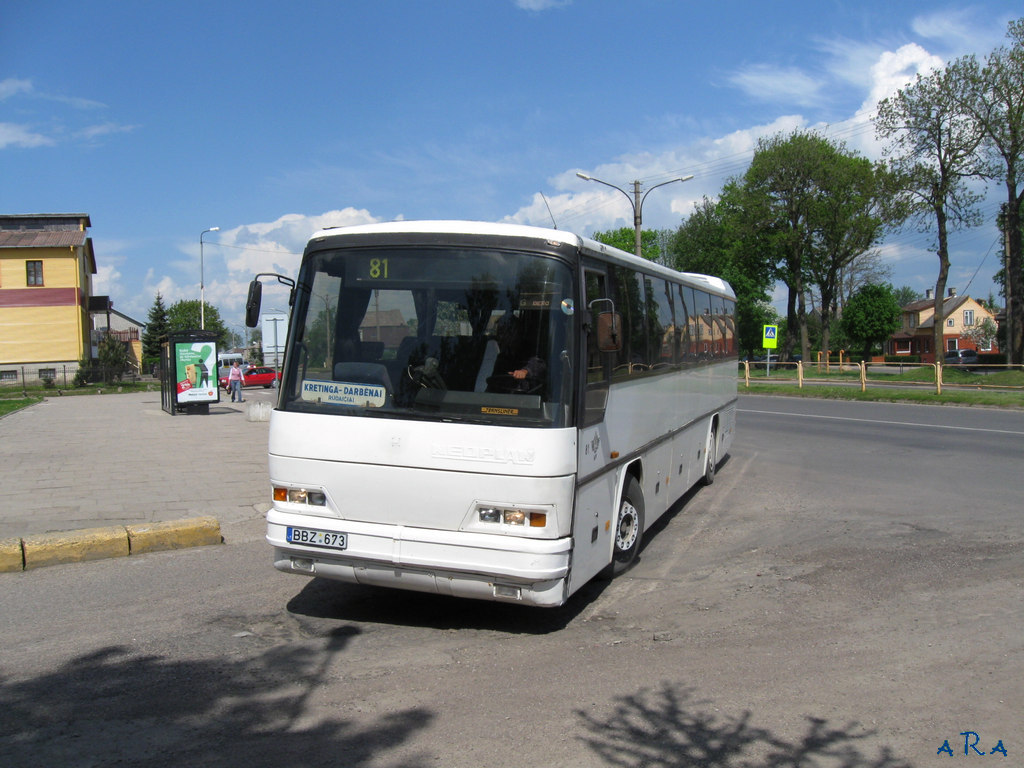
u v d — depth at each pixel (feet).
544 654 17.11
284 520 18.34
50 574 23.07
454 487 17.03
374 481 17.60
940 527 29.04
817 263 184.85
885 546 26.58
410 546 17.26
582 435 17.90
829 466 44.24
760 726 13.65
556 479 16.74
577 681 15.60
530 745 12.91
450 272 17.95
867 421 68.69
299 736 13.16
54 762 12.23
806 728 13.58
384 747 12.79
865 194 168.66
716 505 34.40
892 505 33.24
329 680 15.55
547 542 16.70
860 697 14.87
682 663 16.60
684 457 31.81
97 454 48.19
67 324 162.40
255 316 19.76
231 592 21.38
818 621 19.33
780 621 19.38
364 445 17.66
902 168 135.44
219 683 15.34
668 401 28.35
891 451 49.42
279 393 18.86
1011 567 23.71
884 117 134.00
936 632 18.39
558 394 17.06
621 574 23.80
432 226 18.37
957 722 13.84
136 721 13.67
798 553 26.07
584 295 18.19
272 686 15.23
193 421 73.77
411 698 14.73
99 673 15.79
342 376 18.22
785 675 15.93
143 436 59.31
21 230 170.30
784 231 181.78
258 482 37.83
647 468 25.34
